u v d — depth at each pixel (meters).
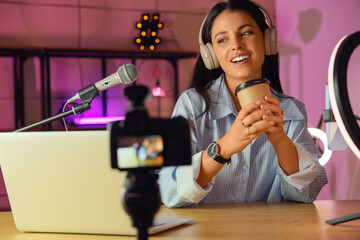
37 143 1.01
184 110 1.60
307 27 4.71
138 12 5.20
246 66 1.49
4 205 4.56
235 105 1.62
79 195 1.00
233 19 1.48
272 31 1.52
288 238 0.94
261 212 1.28
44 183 1.02
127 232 1.00
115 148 0.66
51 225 1.05
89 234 1.04
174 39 5.33
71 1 5.00
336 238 0.94
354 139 0.95
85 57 4.91
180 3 5.33
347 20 4.05
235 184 1.58
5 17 4.83
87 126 4.56
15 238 1.03
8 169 1.04
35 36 4.91
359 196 3.81
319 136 2.73
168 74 5.23
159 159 0.66
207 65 1.58
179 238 0.97
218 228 1.06
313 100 4.61
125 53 4.57
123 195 0.66
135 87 0.65
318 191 1.51
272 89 1.68
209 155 1.31
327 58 4.35
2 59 4.71
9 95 4.74
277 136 1.34
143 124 0.65
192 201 1.35
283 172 1.42
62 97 4.90
